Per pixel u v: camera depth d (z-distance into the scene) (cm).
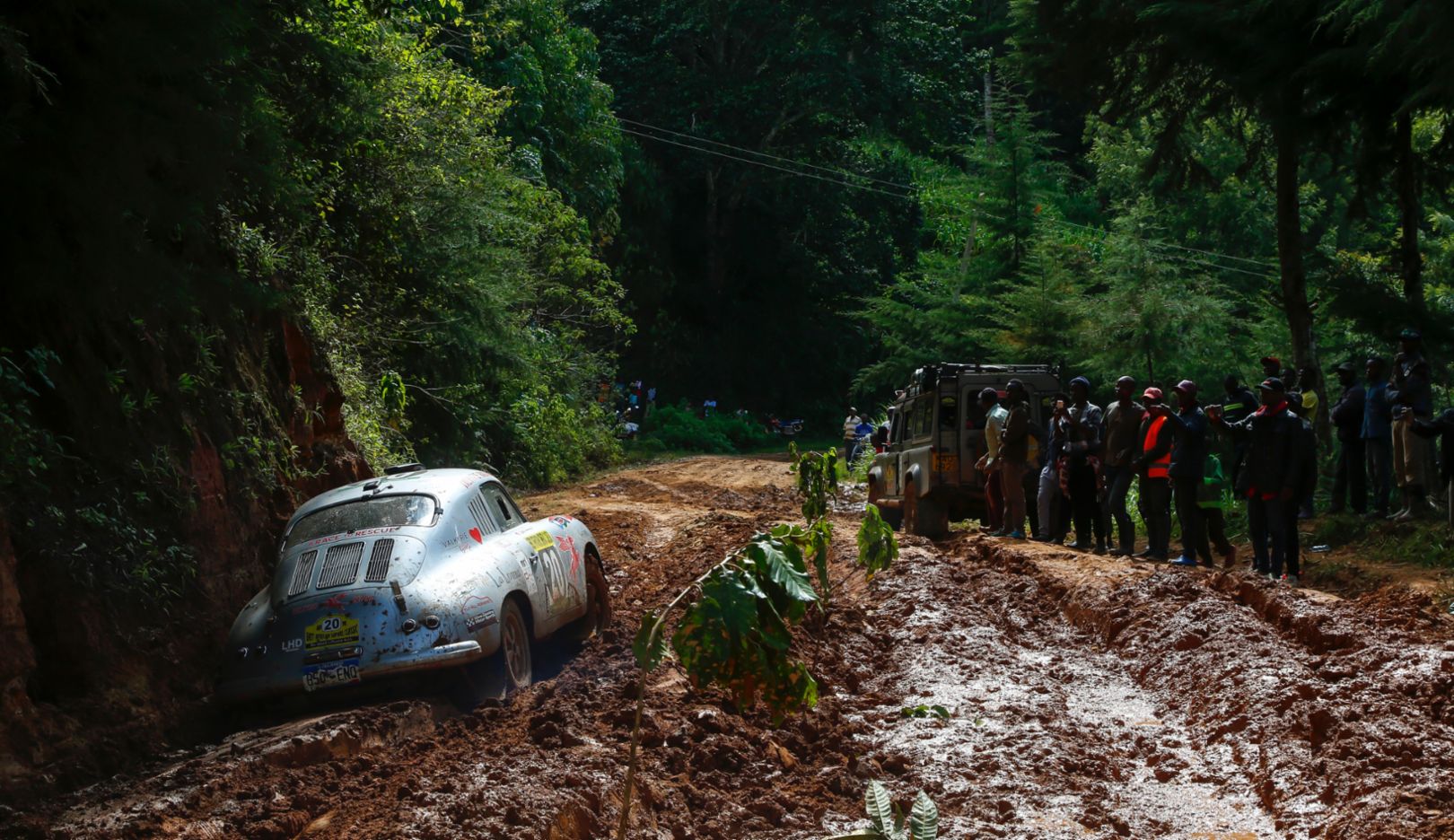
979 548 1373
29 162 738
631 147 5081
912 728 715
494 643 775
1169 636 888
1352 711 633
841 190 5656
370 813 546
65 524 762
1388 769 561
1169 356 2603
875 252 5912
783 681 336
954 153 6238
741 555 338
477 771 585
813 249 5969
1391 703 651
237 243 1120
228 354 1038
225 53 830
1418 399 1374
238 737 715
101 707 717
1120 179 3809
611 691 744
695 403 5522
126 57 748
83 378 830
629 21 5447
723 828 546
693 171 5512
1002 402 1600
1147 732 726
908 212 5838
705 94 5400
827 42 5188
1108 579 1075
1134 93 2091
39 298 788
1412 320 1778
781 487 2686
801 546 350
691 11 5253
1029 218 3838
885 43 5447
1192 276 3309
